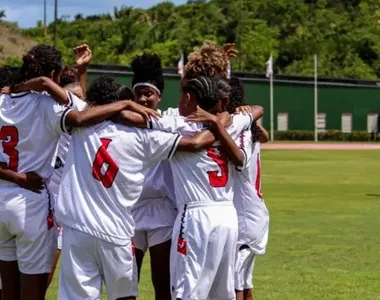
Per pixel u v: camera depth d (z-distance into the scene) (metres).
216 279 7.89
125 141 7.54
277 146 73.62
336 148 70.88
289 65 111.94
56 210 7.62
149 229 8.67
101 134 7.53
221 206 7.80
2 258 8.27
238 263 9.05
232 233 7.82
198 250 7.65
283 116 90.19
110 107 7.53
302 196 26.94
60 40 105.94
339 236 17.44
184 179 7.78
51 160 8.11
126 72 71.94
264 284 12.27
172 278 7.83
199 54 8.52
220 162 7.82
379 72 116.75
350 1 139.00
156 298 8.88
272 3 127.19
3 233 8.14
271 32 118.31
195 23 118.00
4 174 7.90
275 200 25.53
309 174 37.72
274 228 18.72
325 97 94.25
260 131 9.10
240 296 9.15
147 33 115.81
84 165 7.50
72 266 7.49
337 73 111.25
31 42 103.75
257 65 108.44
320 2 137.12
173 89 77.62
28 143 7.94
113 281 7.63
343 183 32.62
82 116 7.49
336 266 13.86
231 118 8.09
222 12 123.50
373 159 51.75
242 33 114.19
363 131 95.75
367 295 11.55
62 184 7.59
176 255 7.78
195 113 7.83
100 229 7.42
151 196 8.68
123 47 112.75
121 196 7.55
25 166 7.97
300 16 125.81
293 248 15.76
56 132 7.87
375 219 20.61
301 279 12.70
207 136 7.73
